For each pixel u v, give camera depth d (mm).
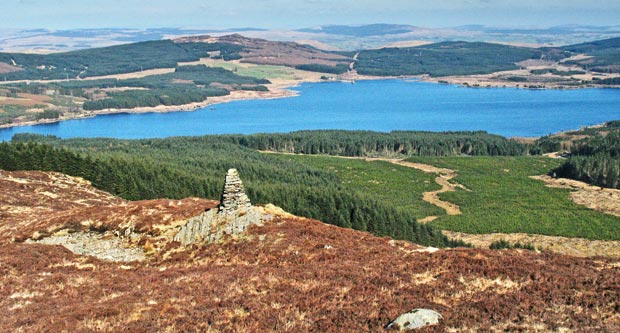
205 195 108500
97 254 45375
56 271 35781
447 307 25531
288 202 95938
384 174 163875
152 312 25969
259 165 156250
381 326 23844
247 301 27219
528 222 104812
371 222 88000
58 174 108875
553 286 27672
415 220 92125
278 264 35844
